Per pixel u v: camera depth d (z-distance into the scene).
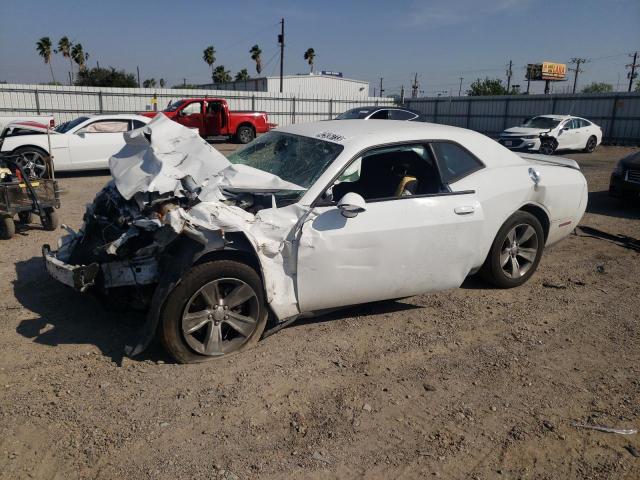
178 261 3.43
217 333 3.66
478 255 4.71
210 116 22.20
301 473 2.66
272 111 31.97
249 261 3.80
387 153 4.40
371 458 2.80
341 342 4.05
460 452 2.87
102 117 12.68
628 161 9.37
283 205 3.87
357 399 3.32
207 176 3.86
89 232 4.30
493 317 4.61
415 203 4.15
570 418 3.20
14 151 11.57
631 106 27.59
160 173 3.78
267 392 3.35
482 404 3.32
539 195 5.09
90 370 3.52
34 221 7.75
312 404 3.25
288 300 3.82
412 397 3.37
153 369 3.56
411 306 4.78
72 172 13.51
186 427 2.98
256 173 3.93
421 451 2.87
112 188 4.45
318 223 3.79
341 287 3.95
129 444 2.83
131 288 3.95
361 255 3.93
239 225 3.57
